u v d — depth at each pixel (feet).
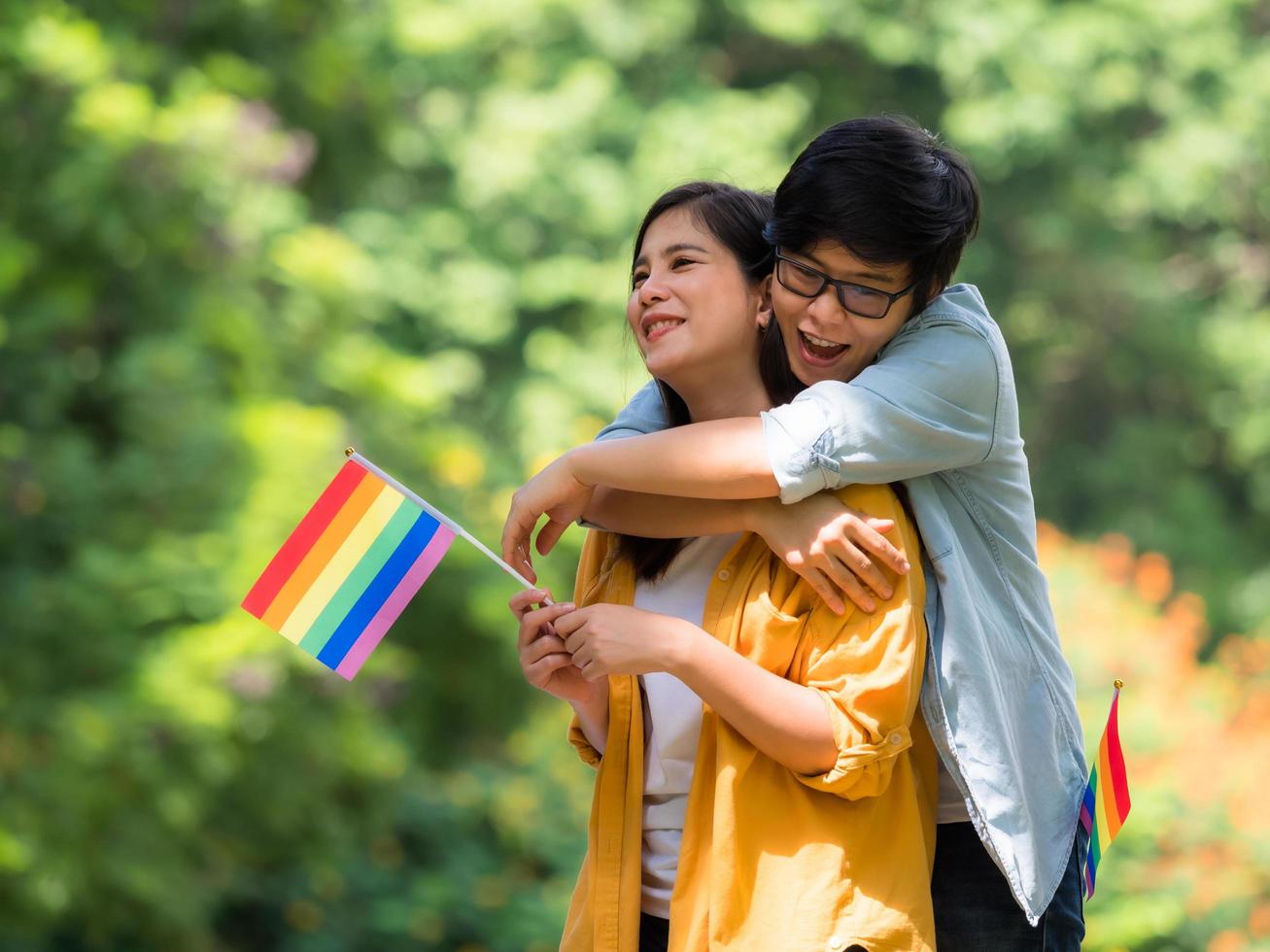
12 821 41.37
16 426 48.03
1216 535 118.83
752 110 102.73
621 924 16.33
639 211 97.86
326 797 50.42
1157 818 44.24
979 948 16.29
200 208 50.34
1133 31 116.67
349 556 16.44
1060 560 55.88
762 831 15.43
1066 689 16.55
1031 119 113.80
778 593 15.84
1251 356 119.24
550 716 61.67
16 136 47.93
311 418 50.03
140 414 47.60
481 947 51.03
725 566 16.33
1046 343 121.49
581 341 97.04
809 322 15.74
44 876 41.81
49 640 44.09
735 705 15.12
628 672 15.46
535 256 98.02
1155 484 121.29
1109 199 119.14
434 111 95.96
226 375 51.11
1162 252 123.95
